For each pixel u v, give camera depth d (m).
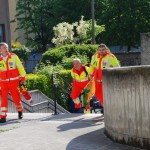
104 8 53.22
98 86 11.55
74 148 8.57
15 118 12.40
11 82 12.02
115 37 49.22
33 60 43.28
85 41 39.00
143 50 15.95
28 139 9.54
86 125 10.79
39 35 60.31
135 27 47.94
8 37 31.91
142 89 8.16
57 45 37.31
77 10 55.47
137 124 8.33
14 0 63.66
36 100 17.50
